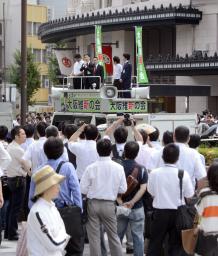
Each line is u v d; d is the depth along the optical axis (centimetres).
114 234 1265
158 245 1190
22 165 1490
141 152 1468
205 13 5716
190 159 1302
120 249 1266
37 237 860
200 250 1002
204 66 5322
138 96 2597
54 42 7806
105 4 6988
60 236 869
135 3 6369
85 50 6975
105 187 1245
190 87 4059
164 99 5597
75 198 1155
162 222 1178
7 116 3222
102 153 1252
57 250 868
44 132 1578
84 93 2611
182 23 5719
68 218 1138
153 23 5803
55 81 8238
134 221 1318
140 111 2589
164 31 6353
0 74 9775
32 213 862
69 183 1154
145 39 6506
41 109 8669
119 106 2548
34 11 10250
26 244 931
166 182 1174
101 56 3709
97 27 4575
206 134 3081
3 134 1655
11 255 1468
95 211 1251
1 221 1628
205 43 5728
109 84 2741
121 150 1447
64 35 6988
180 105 5631
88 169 1255
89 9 7362
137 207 1313
